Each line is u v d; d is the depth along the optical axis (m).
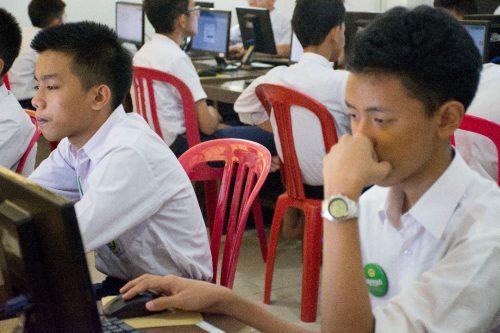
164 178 1.79
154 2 3.84
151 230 1.81
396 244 1.30
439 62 1.08
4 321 1.31
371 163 1.13
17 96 5.27
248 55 5.39
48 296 1.04
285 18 6.57
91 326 1.00
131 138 1.76
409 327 1.12
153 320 1.36
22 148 2.61
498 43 3.41
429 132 1.13
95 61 1.80
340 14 3.01
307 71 2.93
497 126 2.38
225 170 2.18
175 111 3.77
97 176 1.72
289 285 3.28
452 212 1.20
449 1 3.77
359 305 1.14
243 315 1.40
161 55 3.77
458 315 1.10
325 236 1.17
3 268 1.14
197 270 1.89
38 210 1.00
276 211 3.05
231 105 4.78
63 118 1.81
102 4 6.99
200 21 5.57
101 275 2.27
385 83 1.09
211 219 3.23
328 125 2.85
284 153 2.98
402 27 1.09
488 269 1.10
